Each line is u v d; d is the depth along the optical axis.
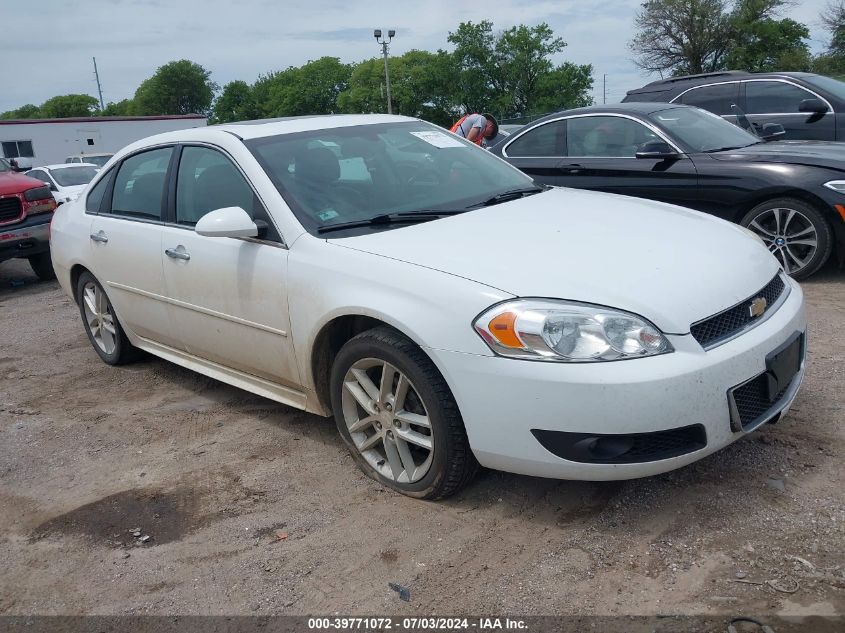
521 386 2.74
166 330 4.49
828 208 5.77
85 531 3.29
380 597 2.65
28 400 4.98
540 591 2.59
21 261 12.05
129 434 4.26
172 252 4.20
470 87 76.19
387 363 3.14
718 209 6.30
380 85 78.94
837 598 2.41
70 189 17.06
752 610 2.39
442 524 3.05
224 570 2.90
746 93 8.77
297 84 92.31
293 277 3.47
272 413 4.37
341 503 3.29
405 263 3.13
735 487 3.08
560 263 2.99
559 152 7.26
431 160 4.22
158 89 120.44
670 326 2.74
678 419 2.68
